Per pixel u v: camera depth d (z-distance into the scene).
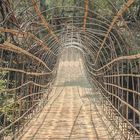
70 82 29.47
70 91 24.73
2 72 12.02
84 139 11.27
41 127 13.04
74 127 13.10
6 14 8.22
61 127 13.07
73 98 21.36
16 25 9.05
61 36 21.38
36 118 14.84
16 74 11.27
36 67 17.11
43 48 16.78
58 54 29.67
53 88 26.31
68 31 18.17
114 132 12.19
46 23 12.45
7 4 8.06
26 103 13.69
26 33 10.01
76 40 27.36
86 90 25.16
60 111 16.72
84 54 32.72
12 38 9.40
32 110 15.35
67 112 16.44
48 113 16.14
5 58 11.09
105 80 18.77
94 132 12.25
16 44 9.86
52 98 21.45
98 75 21.84
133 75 8.77
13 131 10.34
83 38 23.72
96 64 22.64
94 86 25.39
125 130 11.59
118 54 15.14
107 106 16.62
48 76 23.92
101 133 12.09
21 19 11.23
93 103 19.34
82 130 12.60
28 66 13.51
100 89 20.83
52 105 18.59
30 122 13.95
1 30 7.46
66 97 21.83
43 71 20.69
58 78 31.59
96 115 15.64
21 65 12.09
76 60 41.03
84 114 15.91
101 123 13.84
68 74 33.69
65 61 40.75
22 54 11.26
